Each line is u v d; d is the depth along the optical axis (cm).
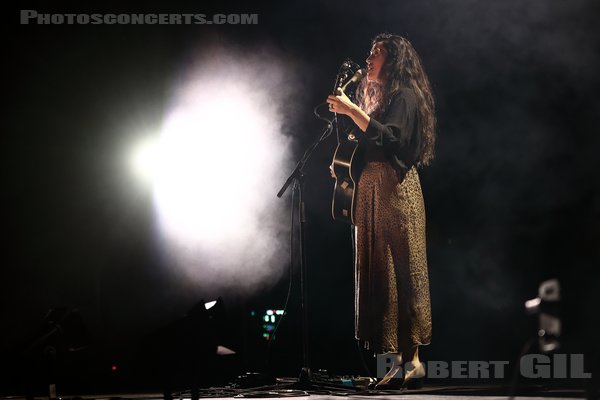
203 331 274
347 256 614
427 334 397
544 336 202
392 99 401
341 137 431
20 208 618
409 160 398
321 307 611
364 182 403
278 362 591
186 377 276
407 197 397
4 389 416
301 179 424
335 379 432
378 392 380
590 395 225
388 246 397
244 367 582
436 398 339
